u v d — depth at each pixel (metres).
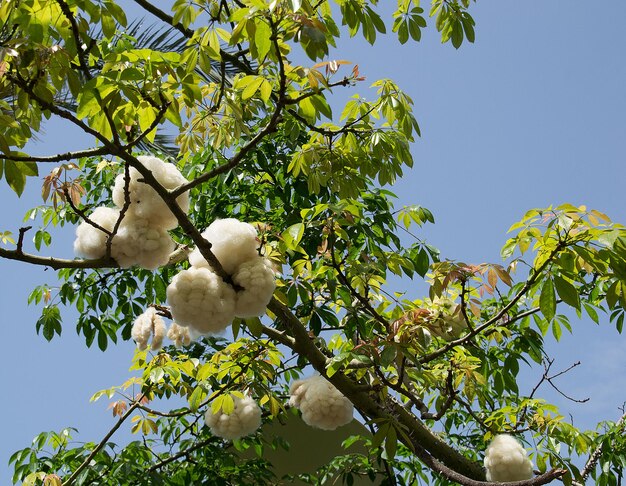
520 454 3.83
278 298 3.70
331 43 3.96
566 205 3.14
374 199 5.49
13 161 2.74
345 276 4.18
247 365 4.07
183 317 2.88
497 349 5.15
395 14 4.75
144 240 2.88
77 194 3.45
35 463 5.11
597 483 4.82
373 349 3.42
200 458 5.79
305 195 5.54
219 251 2.92
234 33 2.91
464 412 5.74
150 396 5.11
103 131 2.81
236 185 5.83
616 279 3.16
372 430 5.34
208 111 4.48
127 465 4.88
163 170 2.99
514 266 3.60
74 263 2.86
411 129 4.45
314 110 3.44
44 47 2.67
